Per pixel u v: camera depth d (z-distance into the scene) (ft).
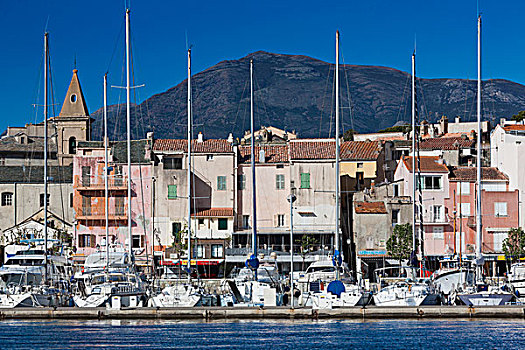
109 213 349.82
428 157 359.66
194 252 331.36
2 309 206.49
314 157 359.66
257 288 230.07
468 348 175.42
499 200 343.05
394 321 204.13
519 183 346.74
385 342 181.78
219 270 327.06
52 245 301.22
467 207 341.82
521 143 348.79
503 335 187.21
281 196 356.59
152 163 352.28
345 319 204.23
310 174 357.20
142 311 205.36
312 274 257.14
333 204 355.15
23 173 376.89
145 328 197.98
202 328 198.39
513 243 326.24
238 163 359.25
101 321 205.16
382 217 335.88
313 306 212.64
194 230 340.80
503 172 356.59
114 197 351.05
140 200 350.64
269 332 193.36
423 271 272.31
